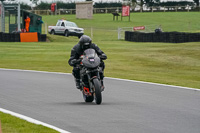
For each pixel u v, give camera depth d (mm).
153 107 20609
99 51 22234
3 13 88250
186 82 33812
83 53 21812
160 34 78688
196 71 44062
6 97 23859
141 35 81625
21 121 16344
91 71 21203
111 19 145375
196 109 20156
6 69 42500
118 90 27703
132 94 25781
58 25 95188
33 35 79812
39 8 183625
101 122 16562
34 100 22797
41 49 65938
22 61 51375
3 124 15695
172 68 46281
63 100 22984
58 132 14375
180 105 21438
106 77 36188
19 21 86812
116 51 62812
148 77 37094
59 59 53625
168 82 33344
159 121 16875
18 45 71500
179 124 16266
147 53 59312
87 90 21797
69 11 182625
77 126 15781
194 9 175250
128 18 148000
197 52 58281
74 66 22500
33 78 34406
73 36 97250
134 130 15094
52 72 40031
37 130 14672
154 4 186375
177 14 158875
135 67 46438
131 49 65562
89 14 147750
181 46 66062
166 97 24562
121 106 20828
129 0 185750
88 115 18141
